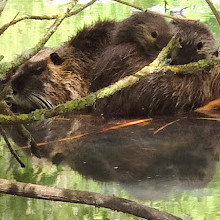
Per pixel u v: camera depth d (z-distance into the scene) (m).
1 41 14.49
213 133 8.84
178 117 9.99
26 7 18.36
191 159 7.55
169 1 18.41
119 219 5.54
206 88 10.47
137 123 9.63
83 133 9.09
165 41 10.55
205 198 6.07
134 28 10.71
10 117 5.58
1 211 5.82
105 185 6.61
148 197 6.12
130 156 7.79
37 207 5.89
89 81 11.17
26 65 10.94
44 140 8.76
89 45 11.53
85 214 5.68
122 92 10.14
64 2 18.62
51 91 11.00
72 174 7.07
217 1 18.41
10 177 6.96
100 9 17.80
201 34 10.62
